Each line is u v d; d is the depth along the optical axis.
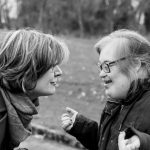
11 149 2.11
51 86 2.17
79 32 29.53
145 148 1.83
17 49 2.07
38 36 2.13
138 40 2.22
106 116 2.38
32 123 6.79
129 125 2.13
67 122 2.61
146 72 2.18
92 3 30.55
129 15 27.20
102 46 2.31
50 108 7.98
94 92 9.30
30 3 30.55
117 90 2.18
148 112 2.10
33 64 2.05
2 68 2.08
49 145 6.01
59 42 2.17
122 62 2.17
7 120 2.04
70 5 31.61
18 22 28.50
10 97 2.06
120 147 1.85
